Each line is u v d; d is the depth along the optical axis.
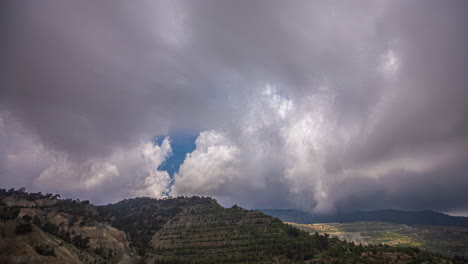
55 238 194.12
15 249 143.00
